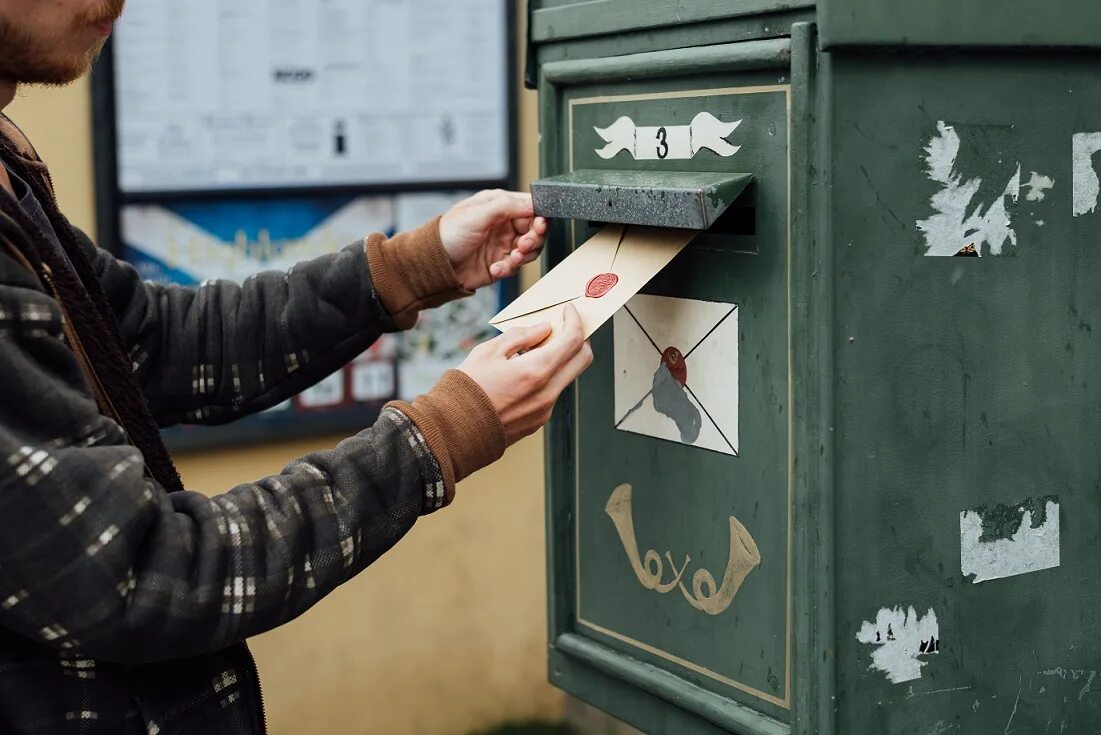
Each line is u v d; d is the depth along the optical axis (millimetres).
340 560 1092
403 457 1123
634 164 1351
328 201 2635
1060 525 1276
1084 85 1234
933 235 1167
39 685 1101
